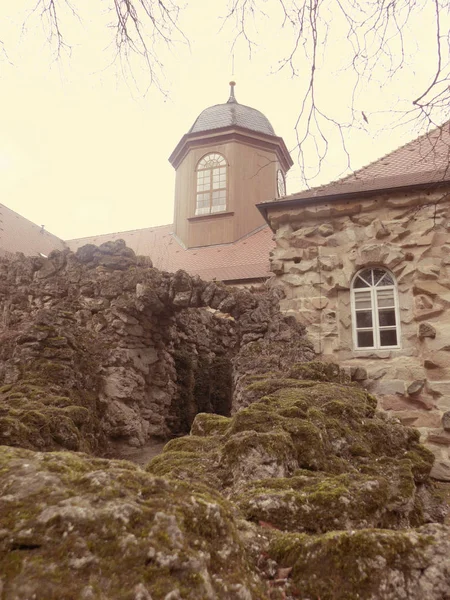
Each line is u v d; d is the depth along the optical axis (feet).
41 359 27.58
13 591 4.59
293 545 6.68
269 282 38.40
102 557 4.99
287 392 16.79
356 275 35.35
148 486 6.17
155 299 35.22
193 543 5.54
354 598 5.97
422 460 13.44
